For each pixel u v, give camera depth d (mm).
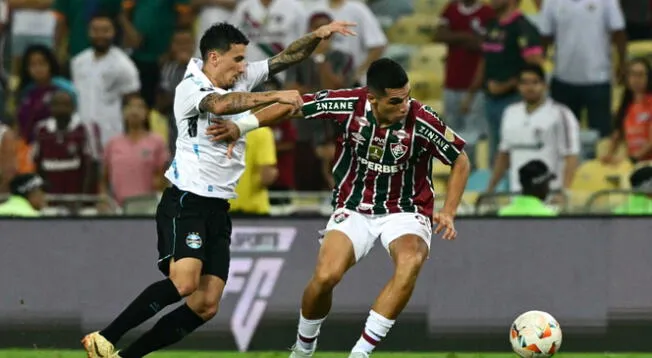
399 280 22781
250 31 44281
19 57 46188
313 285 23219
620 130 42500
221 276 23266
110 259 31781
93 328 31594
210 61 22938
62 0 46562
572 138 41438
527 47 42625
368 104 23328
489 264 31484
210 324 31578
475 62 43750
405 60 48719
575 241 31391
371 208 23906
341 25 23969
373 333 22719
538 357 25031
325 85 42188
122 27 44781
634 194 35219
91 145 42750
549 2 44406
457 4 43875
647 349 31109
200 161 22875
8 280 31797
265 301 31625
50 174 40844
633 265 31250
